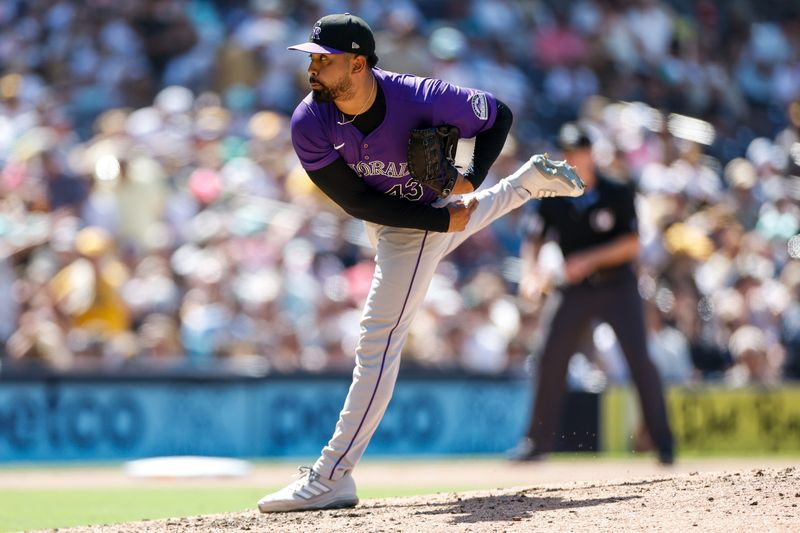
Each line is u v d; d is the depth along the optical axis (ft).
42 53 168.55
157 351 114.83
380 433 116.06
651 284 129.29
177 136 148.97
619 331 92.07
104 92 162.81
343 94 49.26
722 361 132.77
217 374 112.78
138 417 110.83
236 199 138.00
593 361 122.83
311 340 121.39
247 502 75.20
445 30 177.88
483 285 131.64
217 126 152.25
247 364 115.24
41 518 67.26
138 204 131.44
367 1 178.09
